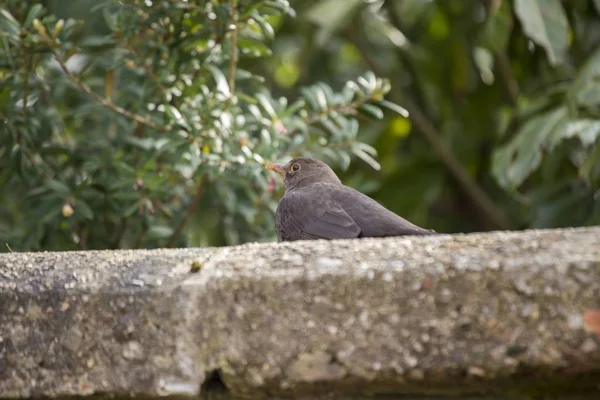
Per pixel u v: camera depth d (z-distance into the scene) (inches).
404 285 168.7
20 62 354.9
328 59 641.6
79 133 425.4
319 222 340.5
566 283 163.8
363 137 577.6
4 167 374.6
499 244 174.6
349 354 170.1
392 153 632.4
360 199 346.9
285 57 655.1
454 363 167.0
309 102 397.1
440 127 665.0
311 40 615.2
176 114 343.0
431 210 698.2
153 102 378.6
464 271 167.2
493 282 166.2
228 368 173.8
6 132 361.7
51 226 377.4
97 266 186.7
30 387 180.4
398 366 168.7
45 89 390.9
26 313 182.4
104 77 414.6
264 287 172.9
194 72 380.2
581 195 493.7
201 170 350.3
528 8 446.3
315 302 171.3
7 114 357.1
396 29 631.2
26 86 362.6
